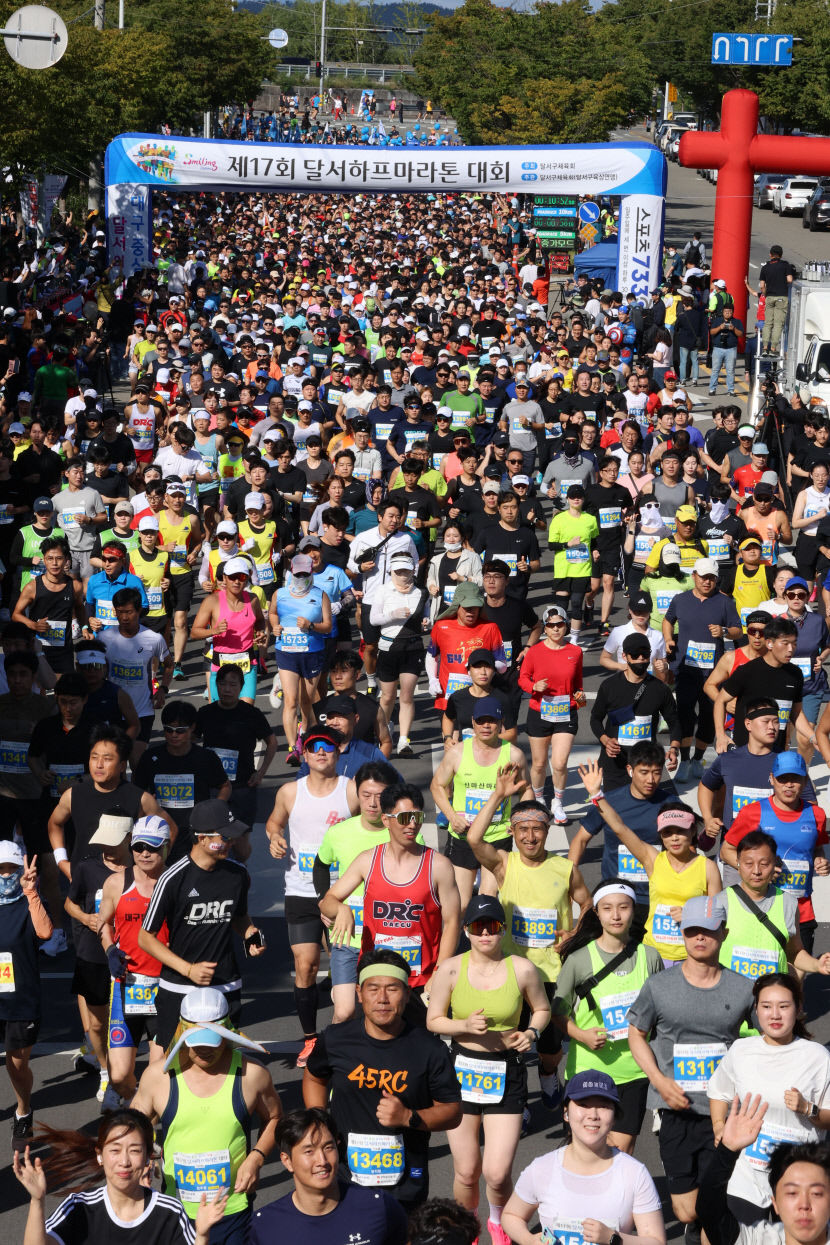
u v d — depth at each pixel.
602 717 29.44
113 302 95.88
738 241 105.44
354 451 50.28
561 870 22.14
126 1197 15.50
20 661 28.59
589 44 165.50
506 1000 18.84
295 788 24.06
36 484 46.53
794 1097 17.17
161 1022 21.06
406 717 38.12
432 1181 21.11
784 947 21.06
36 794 28.64
